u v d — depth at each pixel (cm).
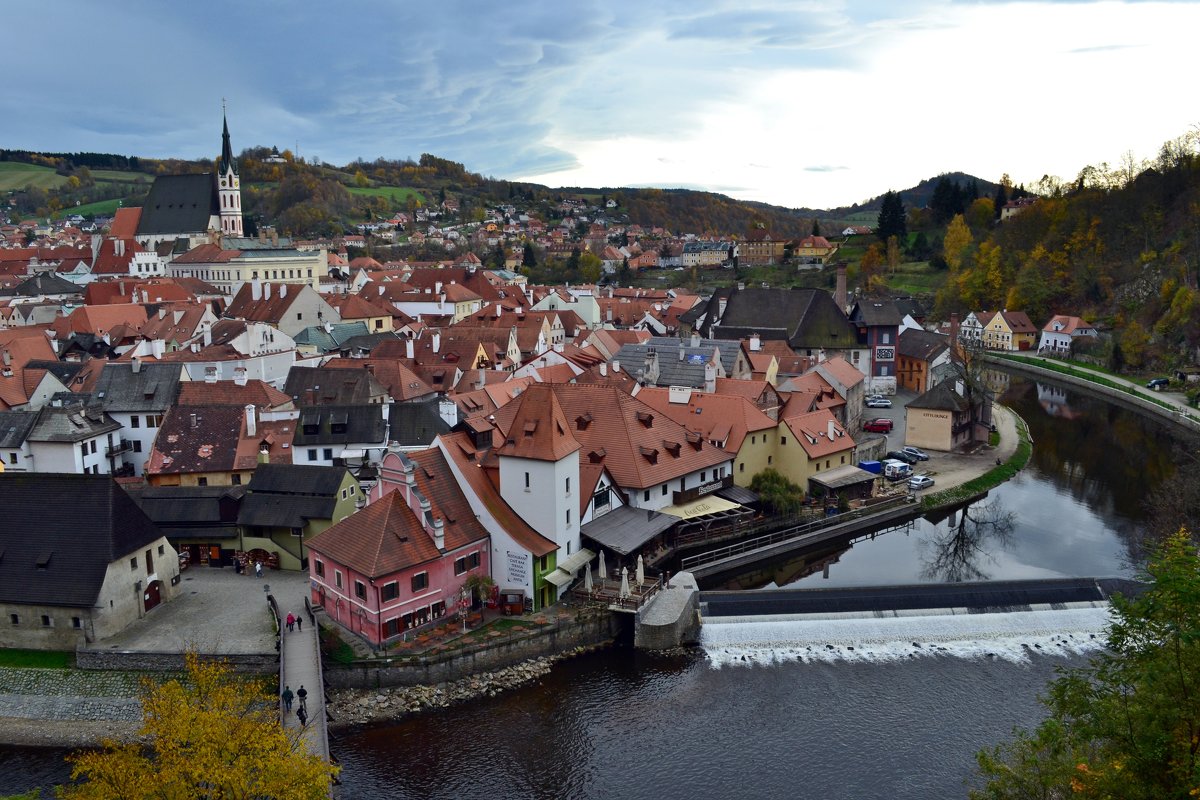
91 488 7619
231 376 13512
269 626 7412
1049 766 4216
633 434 9338
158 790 4250
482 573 7875
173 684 4850
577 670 7275
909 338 19062
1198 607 3869
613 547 8156
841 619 7900
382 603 6988
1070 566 9494
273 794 4294
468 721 6594
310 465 9138
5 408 11725
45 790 6003
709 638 7744
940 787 5875
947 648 7625
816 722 6606
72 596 7094
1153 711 3775
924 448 13688
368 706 6700
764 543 9762
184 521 8688
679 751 6278
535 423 7950
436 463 8025
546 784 5947
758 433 10631
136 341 17438
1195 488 9581
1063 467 13338
